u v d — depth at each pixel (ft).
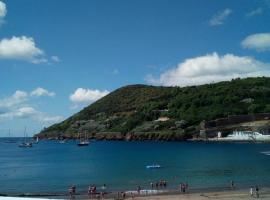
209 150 613.52
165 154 550.77
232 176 285.02
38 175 334.03
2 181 294.25
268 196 174.50
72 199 184.75
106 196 192.03
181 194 188.85
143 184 246.47
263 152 559.79
